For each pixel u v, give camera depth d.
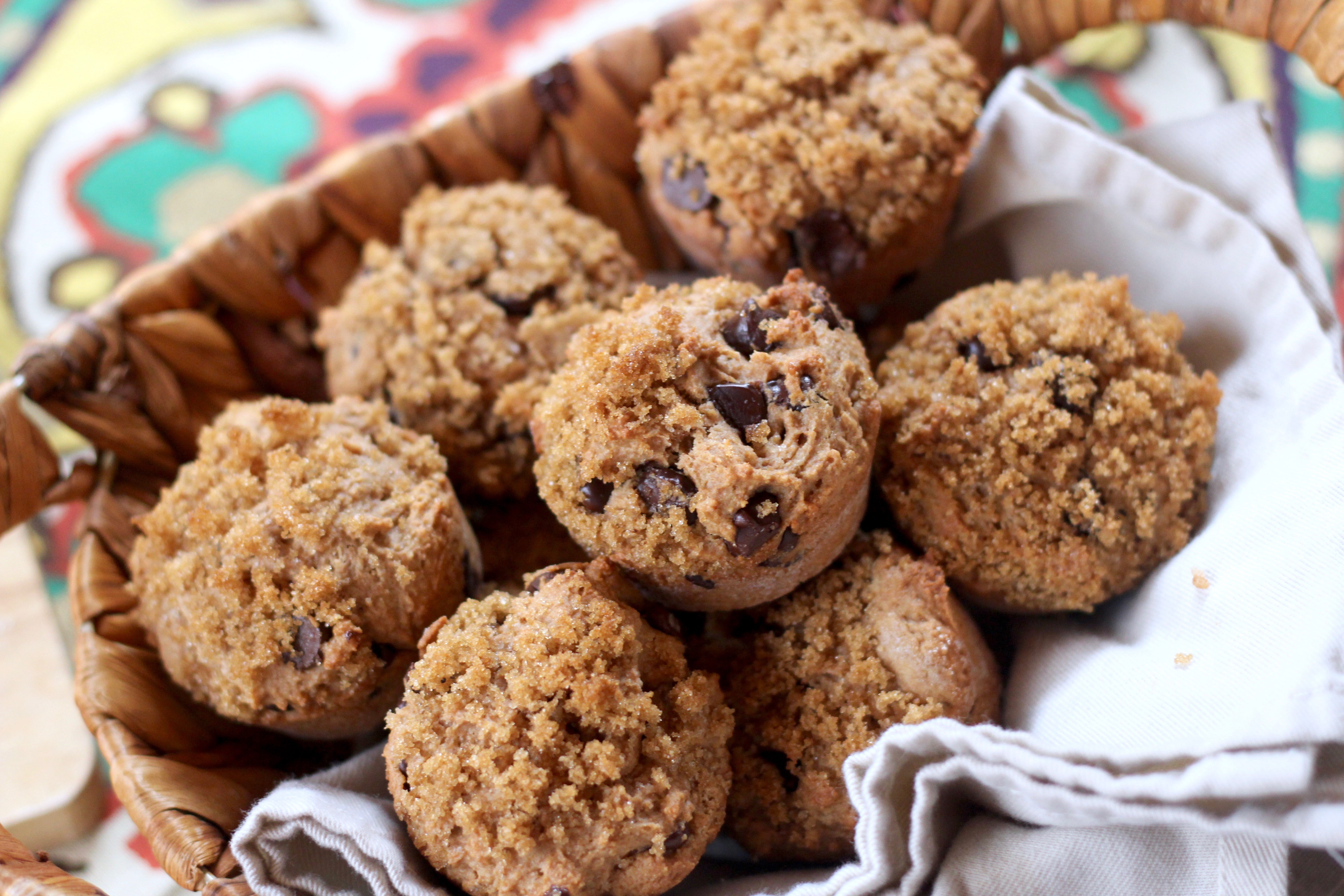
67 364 0.44
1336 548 0.38
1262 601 0.38
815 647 0.39
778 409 0.38
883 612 0.39
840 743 0.39
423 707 0.38
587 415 0.38
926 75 0.43
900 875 0.37
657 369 0.38
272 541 0.39
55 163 0.59
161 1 0.64
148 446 0.45
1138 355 0.41
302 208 0.47
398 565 0.39
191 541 0.40
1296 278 0.42
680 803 0.37
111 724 0.40
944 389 0.40
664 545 0.38
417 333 0.43
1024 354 0.40
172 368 0.46
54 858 0.48
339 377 0.44
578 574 0.38
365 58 0.62
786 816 0.39
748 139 0.42
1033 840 0.37
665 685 0.38
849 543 0.40
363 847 0.37
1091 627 0.41
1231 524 0.39
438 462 0.41
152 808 0.39
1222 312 0.43
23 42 0.63
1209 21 0.44
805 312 0.39
